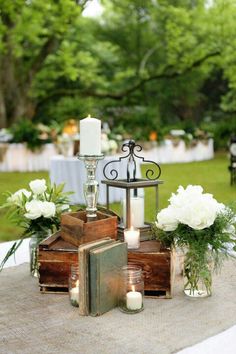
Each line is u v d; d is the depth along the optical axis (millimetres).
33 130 9023
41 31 8273
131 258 1570
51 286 1621
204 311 1479
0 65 10195
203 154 10992
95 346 1257
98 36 15898
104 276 1437
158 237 1590
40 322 1405
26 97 11016
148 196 5922
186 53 10812
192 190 1580
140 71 13688
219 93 16547
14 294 1626
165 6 10727
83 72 11594
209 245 1574
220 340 1285
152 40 15555
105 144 5609
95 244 1467
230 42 9766
